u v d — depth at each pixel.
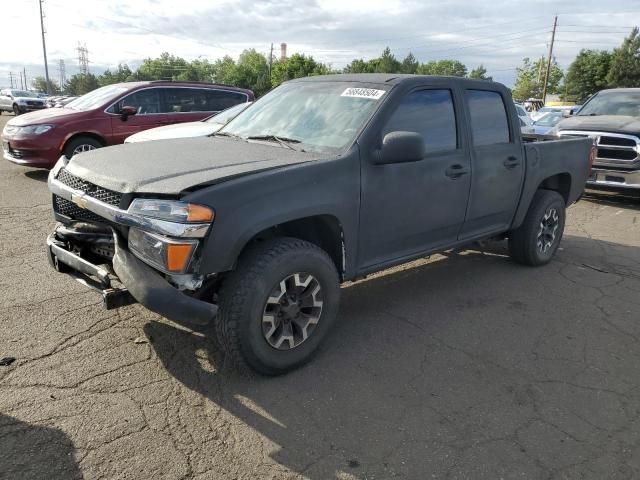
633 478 2.56
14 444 2.56
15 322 3.77
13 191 8.14
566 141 5.66
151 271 2.92
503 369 3.52
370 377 3.34
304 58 77.25
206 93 10.73
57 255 3.41
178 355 3.46
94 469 2.44
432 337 3.93
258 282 3.01
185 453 2.58
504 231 5.12
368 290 4.83
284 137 3.92
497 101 4.80
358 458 2.61
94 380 3.13
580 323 4.29
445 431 2.85
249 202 2.95
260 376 3.28
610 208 8.98
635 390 3.34
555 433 2.88
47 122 9.02
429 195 4.05
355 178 3.48
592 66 63.72
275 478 2.46
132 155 3.53
